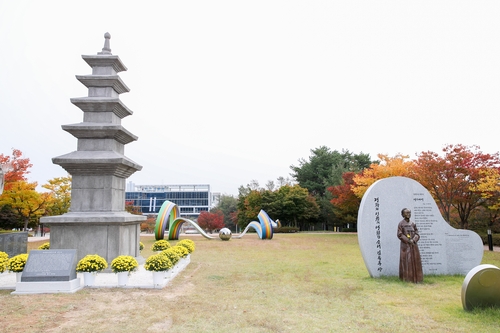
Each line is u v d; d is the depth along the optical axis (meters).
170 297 8.67
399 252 11.77
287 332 6.30
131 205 49.62
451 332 6.34
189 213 88.44
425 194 12.27
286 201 47.47
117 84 13.72
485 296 7.58
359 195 28.27
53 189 34.62
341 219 46.88
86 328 6.41
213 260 15.64
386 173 25.89
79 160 12.36
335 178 46.69
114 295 8.80
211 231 58.38
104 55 13.48
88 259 9.72
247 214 50.91
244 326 6.58
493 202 22.53
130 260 9.75
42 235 39.19
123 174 13.57
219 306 7.91
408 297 8.85
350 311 7.62
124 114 14.32
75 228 12.16
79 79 13.27
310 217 49.50
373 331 6.39
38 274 9.09
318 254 18.12
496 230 27.58
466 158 21.53
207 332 6.25
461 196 22.45
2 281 10.23
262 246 22.64
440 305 8.07
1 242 15.66
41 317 7.02
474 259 12.23
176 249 12.61
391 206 11.99
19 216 34.38
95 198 12.69
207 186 89.44
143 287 9.59
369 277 11.52
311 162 55.88
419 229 12.16
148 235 36.28
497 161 21.25
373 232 11.78
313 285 10.23
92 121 13.32
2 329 6.32
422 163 22.39
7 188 26.48
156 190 89.06
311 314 7.39
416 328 6.54
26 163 25.88
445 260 12.14
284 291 9.45
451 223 29.59
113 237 12.13
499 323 6.78
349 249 20.83
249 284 10.34
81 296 8.66
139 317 7.06
